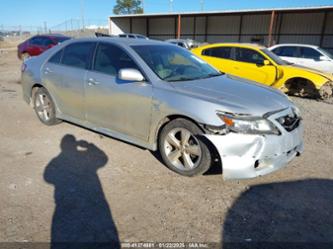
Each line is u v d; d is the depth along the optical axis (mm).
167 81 3602
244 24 28938
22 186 3229
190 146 3389
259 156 3006
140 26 34906
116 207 2877
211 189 3236
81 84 4332
